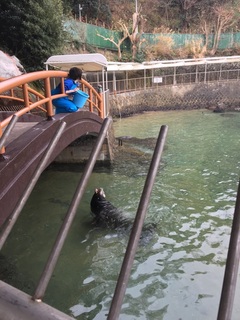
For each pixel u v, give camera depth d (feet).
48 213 22.84
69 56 37.81
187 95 80.12
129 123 61.36
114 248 18.26
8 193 10.98
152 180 3.32
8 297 2.76
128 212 22.18
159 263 16.76
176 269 16.26
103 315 13.39
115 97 68.28
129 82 74.23
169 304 13.88
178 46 96.27
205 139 46.78
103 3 93.76
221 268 16.31
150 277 15.65
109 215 21.17
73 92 20.77
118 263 16.94
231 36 99.50
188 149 41.19
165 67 78.38
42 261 17.24
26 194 3.80
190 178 30.07
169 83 82.38
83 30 74.69
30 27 42.06
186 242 18.80
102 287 15.15
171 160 36.14
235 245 2.65
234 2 106.93
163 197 25.48
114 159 34.94
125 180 29.40
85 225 20.85
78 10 87.40
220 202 24.54
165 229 20.31
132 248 3.01
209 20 104.12
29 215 22.54
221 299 2.48
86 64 38.17
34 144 13.46
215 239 19.13
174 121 62.49
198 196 25.71
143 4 106.32
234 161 35.68
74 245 18.62
